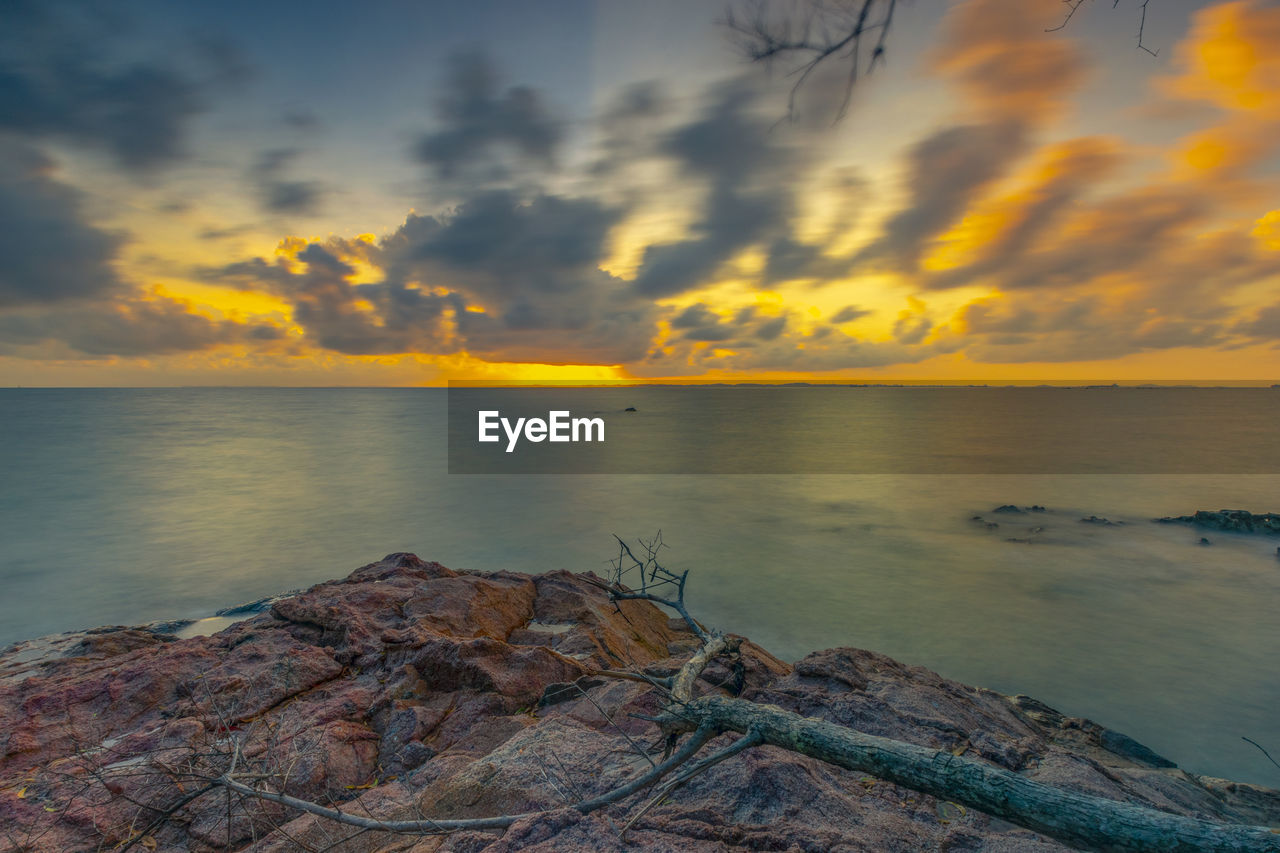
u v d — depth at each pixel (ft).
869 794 14.12
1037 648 74.02
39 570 100.53
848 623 81.05
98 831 15.25
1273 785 47.88
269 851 13.29
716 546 124.26
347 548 117.08
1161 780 20.10
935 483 214.90
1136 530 143.02
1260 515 144.56
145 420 503.61
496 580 39.70
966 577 104.94
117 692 22.77
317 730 19.83
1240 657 71.72
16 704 21.63
